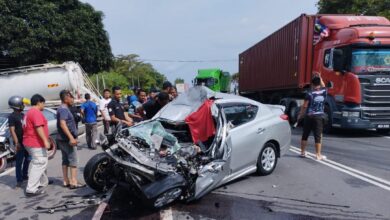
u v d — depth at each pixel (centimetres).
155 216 501
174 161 524
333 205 534
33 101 631
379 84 1121
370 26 1177
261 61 2003
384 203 539
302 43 1398
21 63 2320
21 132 706
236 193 594
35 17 2256
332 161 823
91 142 1102
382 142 1086
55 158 975
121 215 507
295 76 1457
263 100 2125
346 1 2722
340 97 1170
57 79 1916
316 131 841
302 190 607
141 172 511
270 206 533
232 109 651
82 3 2653
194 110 620
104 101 1195
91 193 620
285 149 741
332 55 1216
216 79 3048
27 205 573
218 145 562
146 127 589
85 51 2511
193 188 527
